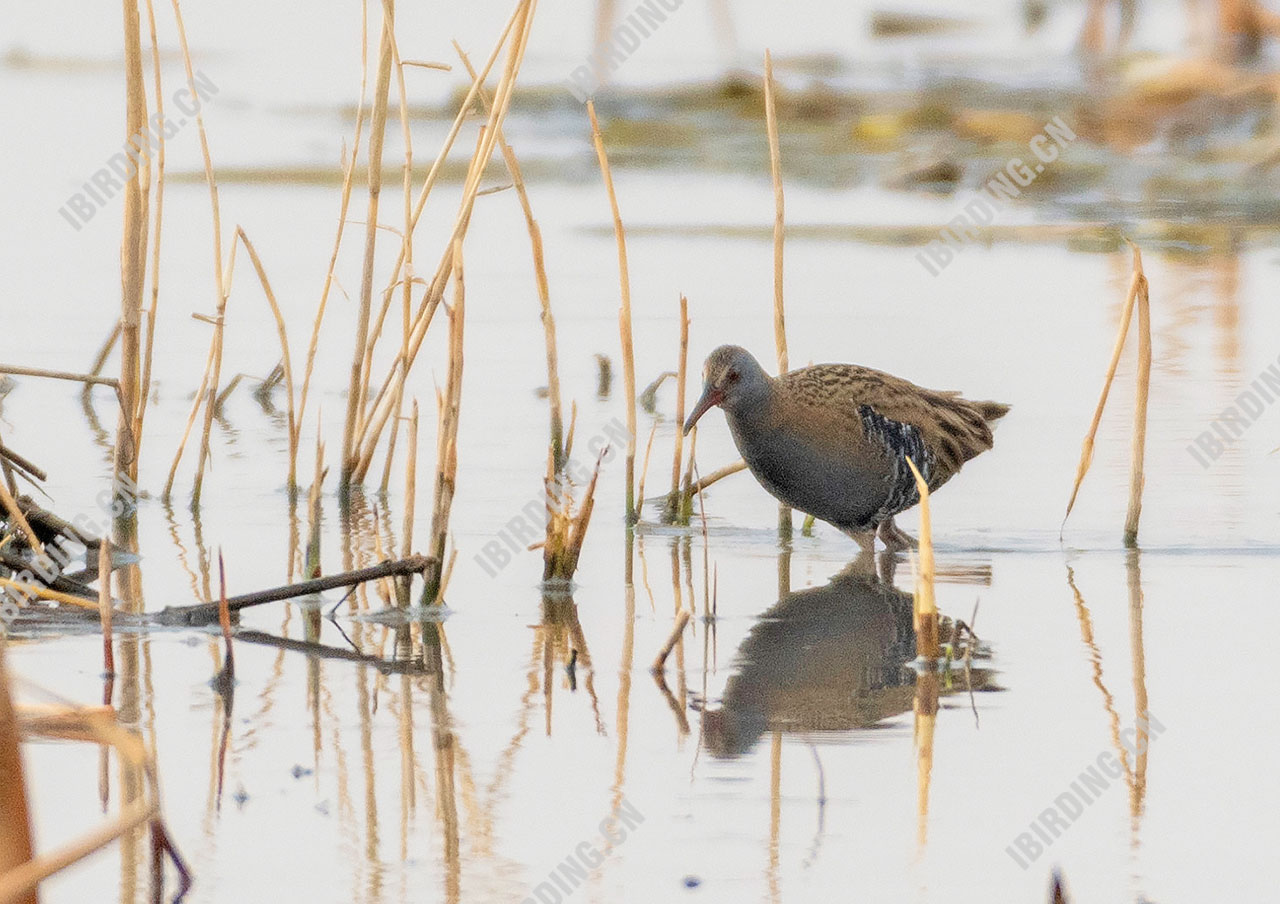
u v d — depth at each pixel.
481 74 11.66
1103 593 11.38
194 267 21.05
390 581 11.51
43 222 23.41
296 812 7.83
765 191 26.72
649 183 27.17
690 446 14.39
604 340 18.19
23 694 8.51
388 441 14.74
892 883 7.24
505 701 9.30
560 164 28.59
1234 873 7.34
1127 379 16.81
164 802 7.90
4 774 5.63
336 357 17.66
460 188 26.17
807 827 7.75
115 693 9.27
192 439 15.11
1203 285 20.78
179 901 7.00
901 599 11.40
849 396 13.19
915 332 18.42
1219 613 10.89
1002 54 38.84
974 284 20.83
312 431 15.45
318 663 9.89
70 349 17.48
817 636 10.54
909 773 8.34
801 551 12.80
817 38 41.22
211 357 13.23
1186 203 25.72
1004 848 7.57
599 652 10.19
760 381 13.00
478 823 7.75
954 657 10.09
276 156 28.56
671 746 8.66
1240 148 28.91
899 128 30.83
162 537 12.45
